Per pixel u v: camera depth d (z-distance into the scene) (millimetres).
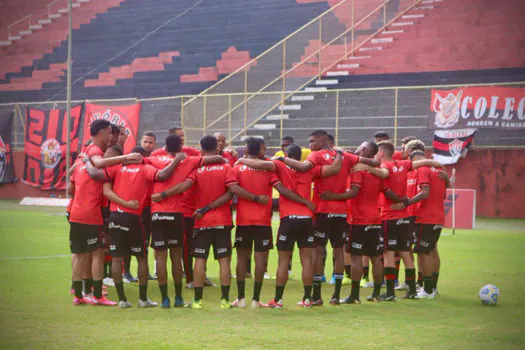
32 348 7465
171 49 48719
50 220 26625
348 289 12312
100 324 8797
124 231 9992
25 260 15500
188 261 12250
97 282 10289
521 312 9836
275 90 35469
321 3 46875
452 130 29250
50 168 38094
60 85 50062
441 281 12906
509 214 28766
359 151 11031
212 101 34344
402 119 31516
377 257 10844
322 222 10547
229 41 47125
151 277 13289
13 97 50906
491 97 28656
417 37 36812
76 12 56406
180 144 10328
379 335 8203
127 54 50188
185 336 8078
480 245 19000
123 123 33531
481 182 29281
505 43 34562
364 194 10602
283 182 10109
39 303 10367
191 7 51500
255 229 10195
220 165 10148
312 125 33500
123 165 10055
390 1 37750
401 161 11227
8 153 40094
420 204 11195
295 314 9633
